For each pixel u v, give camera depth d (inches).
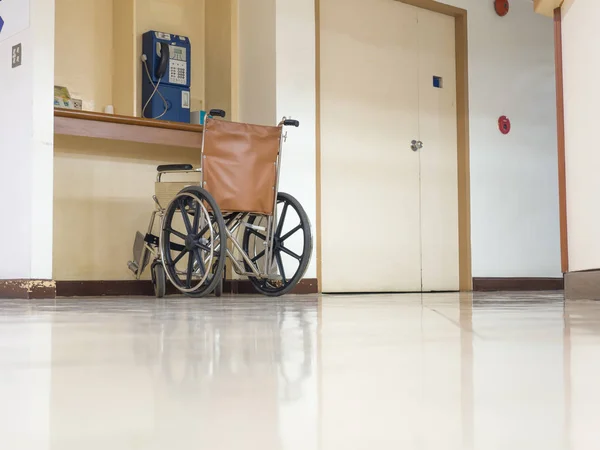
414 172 217.0
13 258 144.0
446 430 13.2
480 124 230.5
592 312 75.5
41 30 141.0
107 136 158.9
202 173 143.7
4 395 18.5
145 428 13.5
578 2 111.8
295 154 187.2
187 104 186.9
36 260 138.6
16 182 143.7
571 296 117.2
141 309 89.7
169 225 144.9
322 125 198.2
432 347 33.9
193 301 124.9
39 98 140.3
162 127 166.1
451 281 224.1
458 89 227.1
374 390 19.0
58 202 172.7
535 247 241.9
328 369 24.5
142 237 181.2
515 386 19.9
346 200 202.1
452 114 226.5
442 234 222.8
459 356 29.3
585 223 111.2
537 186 243.0
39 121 140.2
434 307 92.6
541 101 245.6
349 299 137.0
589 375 22.7
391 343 36.4
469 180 226.8
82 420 14.5
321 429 13.3
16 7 145.7
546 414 15.1
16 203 143.5
